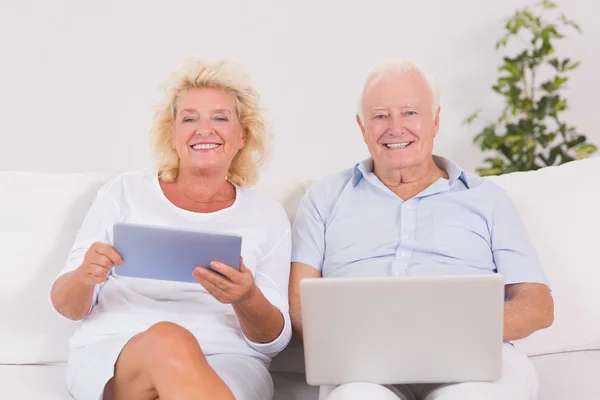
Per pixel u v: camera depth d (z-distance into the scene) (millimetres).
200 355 1480
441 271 1924
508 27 3410
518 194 2113
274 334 1804
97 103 3475
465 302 1383
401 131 1990
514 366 1638
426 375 1452
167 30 3494
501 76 3600
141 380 1543
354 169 2096
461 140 3635
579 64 3551
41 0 3422
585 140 3398
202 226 1936
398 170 2029
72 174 2145
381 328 1414
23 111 3451
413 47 3598
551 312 1831
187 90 2004
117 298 1848
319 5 3561
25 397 1702
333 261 2002
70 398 1707
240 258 1583
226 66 2029
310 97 3590
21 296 1994
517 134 3371
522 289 1873
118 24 3463
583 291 2016
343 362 1449
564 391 1771
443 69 3613
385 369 1449
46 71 3445
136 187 1977
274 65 3566
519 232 1964
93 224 1914
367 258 1981
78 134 3479
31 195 2084
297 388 1928
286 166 3615
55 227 2047
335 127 3605
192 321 1833
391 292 1387
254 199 2035
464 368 1438
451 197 2010
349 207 2047
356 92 3594
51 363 1999
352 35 3582
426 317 1398
